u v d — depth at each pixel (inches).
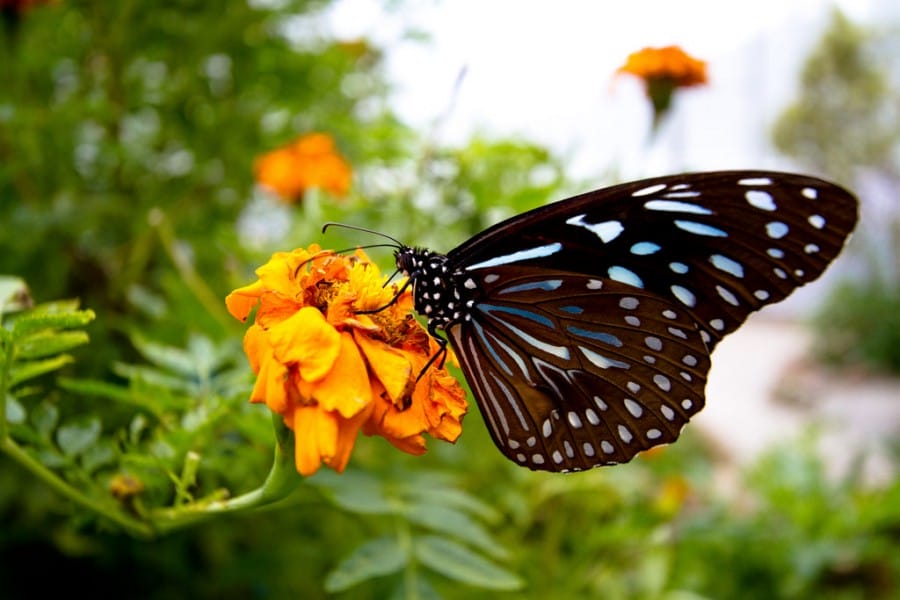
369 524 10.1
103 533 10.4
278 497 7.6
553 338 8.4
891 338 46.6
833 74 58.7
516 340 8.4
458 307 8.3
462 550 8.5
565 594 10.9
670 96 11.7
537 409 8.4
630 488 11.3
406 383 7.4
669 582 12.2
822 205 7.9
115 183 12.2
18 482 10.5
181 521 8.1
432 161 10.6
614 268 8.3
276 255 7.7
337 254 7.9
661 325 8.3
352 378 7.3
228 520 10.6
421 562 8.4
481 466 10.9
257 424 8.2
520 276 8.3
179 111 12.4
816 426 16.3
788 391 42.8
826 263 8.0
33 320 7.4
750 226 8.0
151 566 10.7
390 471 9.1
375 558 8.3
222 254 11.5
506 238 8.3
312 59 13.1
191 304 9.8
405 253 8.2
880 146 58.0
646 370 8.3
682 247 8.2
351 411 7.2
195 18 12.4
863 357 47.0
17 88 11.4
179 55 12.4
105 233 11.8
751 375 48.9
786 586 12.3
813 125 59.6
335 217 10.4
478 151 10.8
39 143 11.3
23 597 10.7
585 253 8.3
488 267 8.3
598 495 11.4
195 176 12.4
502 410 8.4
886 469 25.6
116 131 12.1
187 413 8.5
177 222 12.0
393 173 10.9
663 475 12.8
